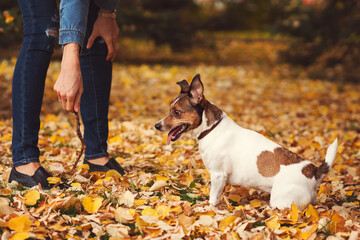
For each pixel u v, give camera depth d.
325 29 12.48
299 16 13.27
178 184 3.70
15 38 11.48
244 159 3.13
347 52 13.41
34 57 3.14
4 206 2.65
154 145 5.02
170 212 2.92
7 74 9.30
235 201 3.34
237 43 22.17
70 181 3.43
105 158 3.77
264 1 28.31
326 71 13.02
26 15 3.15
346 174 4.39
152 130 5.93
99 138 3.75
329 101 9.09
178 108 3.25
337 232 2.76
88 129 3.75
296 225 2.80
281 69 13.57
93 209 2.84
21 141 3.21
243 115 7.44
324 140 5.73
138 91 9.17
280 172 3.02
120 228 2.59
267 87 10.55
